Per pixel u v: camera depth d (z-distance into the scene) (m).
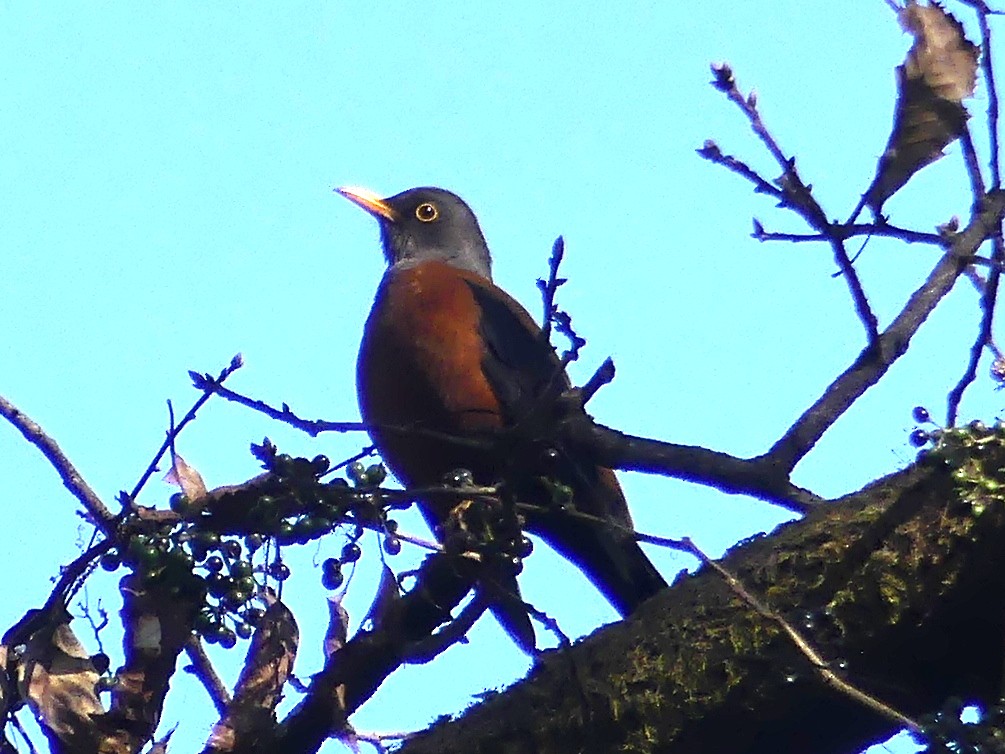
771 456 7.70
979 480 7.04
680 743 7.50
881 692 7.45
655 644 7.66
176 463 7.52
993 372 7.22
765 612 6.53
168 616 7.02
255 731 7.43
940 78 6.93
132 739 7.08
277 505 6.84
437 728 8.07
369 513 6.94
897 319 7.79
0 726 7.03
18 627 7.24
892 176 6.94
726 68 6.76
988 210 7.54
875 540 7.31
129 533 6.97
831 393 7.77
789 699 7.35
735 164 6.88
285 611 7.65
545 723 7.71
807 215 6.97
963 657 7.42
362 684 7.71
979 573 7.07
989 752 5.90
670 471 7.79
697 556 6.66
